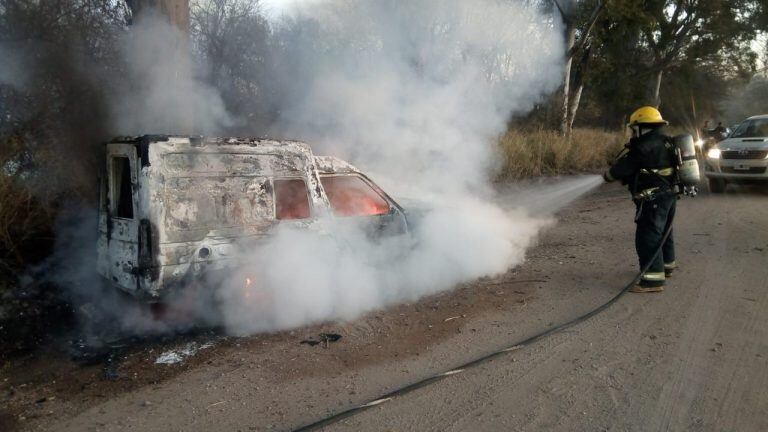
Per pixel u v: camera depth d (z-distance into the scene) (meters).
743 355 4.25
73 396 3.96
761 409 3.49
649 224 5.73
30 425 3.55
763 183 12.06
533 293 5.92
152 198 4.51
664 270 6.09
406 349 4.61
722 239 7.96
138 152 4.59
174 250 4.59
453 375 4.07
